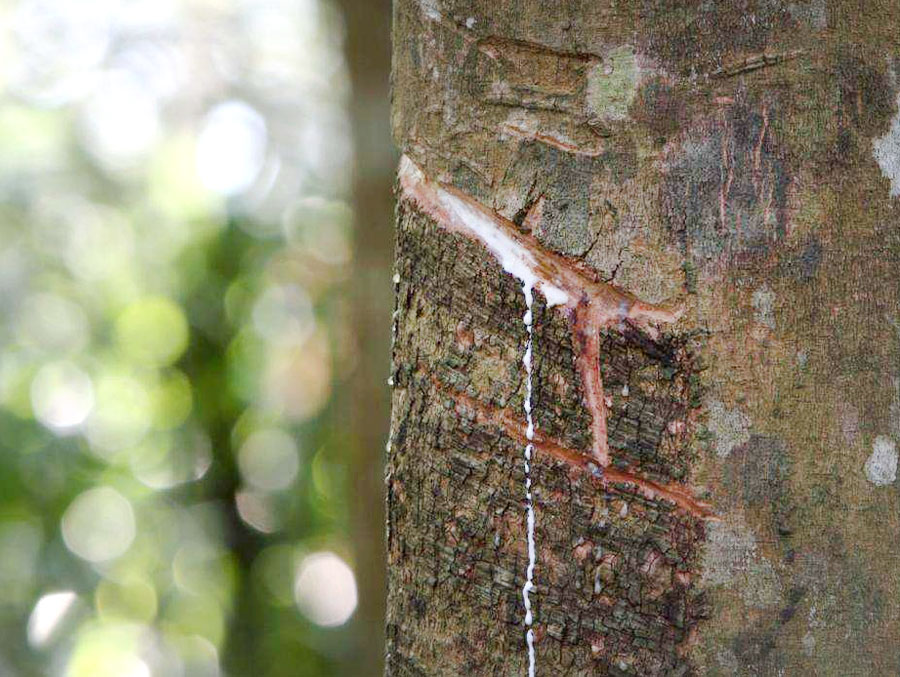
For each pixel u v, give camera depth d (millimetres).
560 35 1024
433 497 1054
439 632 1051
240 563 3143
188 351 3170
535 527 1027
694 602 1009
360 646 2176
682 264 1011
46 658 3100
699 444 1009
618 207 1017
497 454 1036
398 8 1079
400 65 1075
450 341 1052
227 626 3125
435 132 1055
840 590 1005
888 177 1012
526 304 1032
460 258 1050
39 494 3150
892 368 1009
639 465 1015
